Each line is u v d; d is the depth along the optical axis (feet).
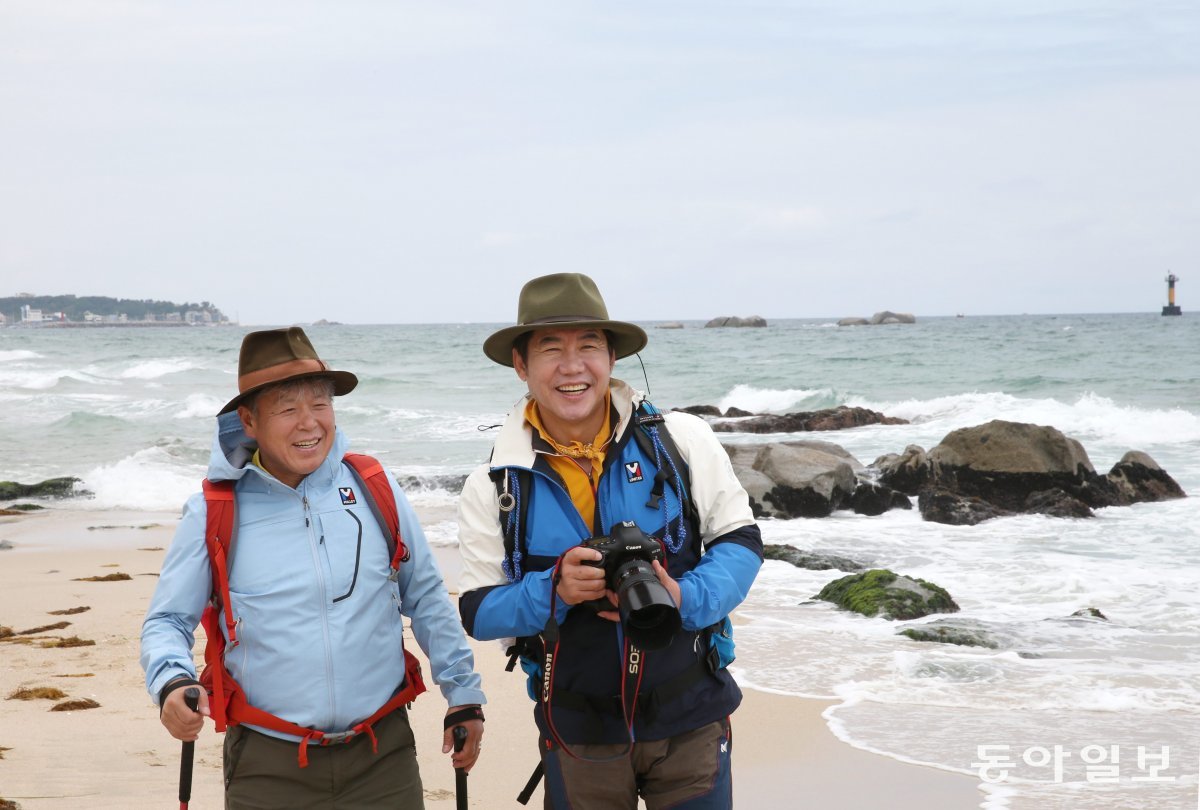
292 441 9.12
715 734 9.43
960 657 22.18
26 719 18.06
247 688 9.00
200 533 9.11
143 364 144.56
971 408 76.59
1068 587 29.35
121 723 17.90
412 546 9.71
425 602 9.81
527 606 8.89
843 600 27.55
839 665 21.86
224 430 9.14
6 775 15.20
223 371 139.54
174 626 8.98
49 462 64.28
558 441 9.61
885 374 118.01
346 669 9.04
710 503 9.51
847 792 15.34
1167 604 27.20
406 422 83.56
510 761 16.47
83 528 43.73
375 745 9.18
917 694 19.90
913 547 36.68
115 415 89.40
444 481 51.26
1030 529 39.88
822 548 36.65
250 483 9.26
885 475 49.06
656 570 8.61
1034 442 46.03
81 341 304.71
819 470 44.70
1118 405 85.46
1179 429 65.21
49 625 25.81
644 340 9.61
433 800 14.99
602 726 9.23
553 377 9.27
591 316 9.34
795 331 314.76
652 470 9.42
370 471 9.62
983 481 46.32
